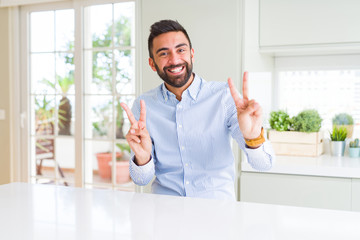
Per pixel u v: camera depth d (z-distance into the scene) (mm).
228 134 1559
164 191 1602
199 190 1543
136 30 2670
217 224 975
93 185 3463
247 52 2418
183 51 1477
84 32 3389
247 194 2414
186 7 2525
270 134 2707
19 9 3641
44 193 1334
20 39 3658
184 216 1047
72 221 1005
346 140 2822
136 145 1410
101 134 3398
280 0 2553
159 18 2600
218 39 2455
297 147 2646
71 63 3490
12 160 3725
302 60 2957
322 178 2258
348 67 2840
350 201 2209
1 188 1425
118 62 3291
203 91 1564
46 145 3650
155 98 1640
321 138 2736
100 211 1102
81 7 3355
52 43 3553
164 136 1586
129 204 1181
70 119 3527
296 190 2311
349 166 2238
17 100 3676
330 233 899
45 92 3615
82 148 3432
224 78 2453
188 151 1555
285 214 1062
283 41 2562
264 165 1367
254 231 917
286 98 3021
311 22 2494
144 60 2648
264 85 2803
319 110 2936
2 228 951
